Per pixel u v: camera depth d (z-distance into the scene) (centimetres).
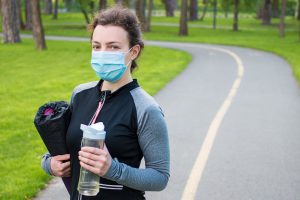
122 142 265
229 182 621
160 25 5509
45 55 2322
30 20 4425
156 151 267
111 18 273
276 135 845
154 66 1841
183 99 1169
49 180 610
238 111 1043
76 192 273
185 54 2347
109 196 267
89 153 242
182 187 602
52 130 270
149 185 262
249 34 4428
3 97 1216
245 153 739
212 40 3519
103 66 268
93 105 275
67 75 1630
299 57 2166
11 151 736
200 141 803
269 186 607
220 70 1725
